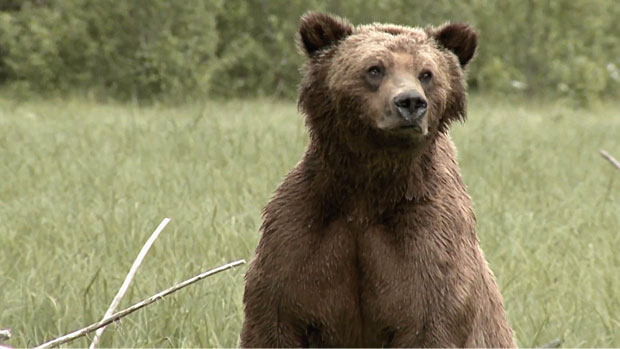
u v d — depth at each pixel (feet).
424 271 23.24
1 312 33.60
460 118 24.97
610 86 160.25
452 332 23.34
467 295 23.58
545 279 38.37
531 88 159.94
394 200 23.54
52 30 141.49
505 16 164.45
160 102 134.62
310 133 24.40
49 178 58.23
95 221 46.62
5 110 111.75
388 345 23.94
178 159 68.44
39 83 140.46
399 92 22.17
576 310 35.09
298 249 23.39
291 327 23.70
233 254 39.50
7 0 155.63
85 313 32.50
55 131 82.38
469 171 63.26
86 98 135.33
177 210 48.52
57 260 39.17
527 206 53.52
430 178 23.94
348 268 23.54
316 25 24.81
